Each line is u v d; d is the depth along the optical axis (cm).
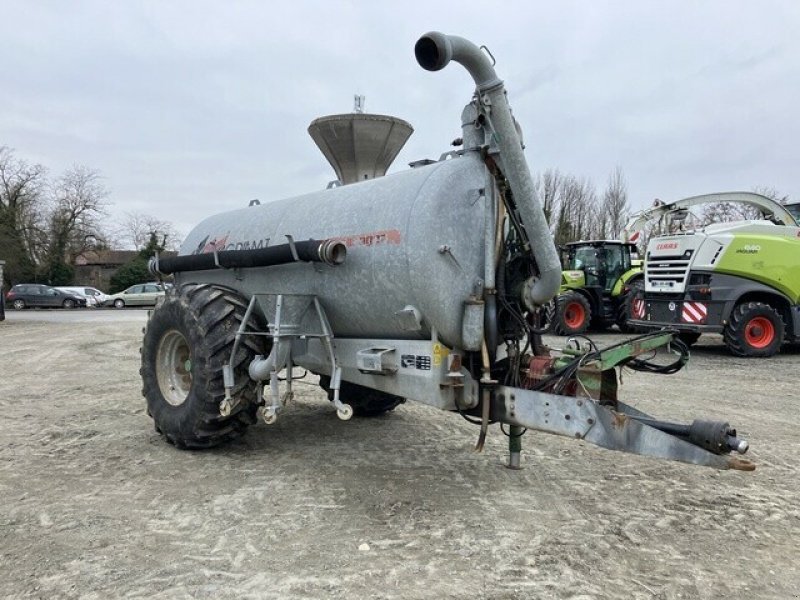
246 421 433
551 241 346
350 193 412
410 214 346
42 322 2069
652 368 374
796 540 310
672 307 1081
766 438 505
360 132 514
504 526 318
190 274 541
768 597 254
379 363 362
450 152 378
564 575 267
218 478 388
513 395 334
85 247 4841
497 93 318
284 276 431
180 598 243
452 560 279
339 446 463
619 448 291
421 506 344
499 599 246
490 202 349
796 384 771
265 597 245
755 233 1074
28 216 4225
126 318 2311
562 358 354
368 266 368
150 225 6191
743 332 1027
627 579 266
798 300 1064
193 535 302
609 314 1502
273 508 338
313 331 416
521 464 423
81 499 350
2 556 278
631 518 333
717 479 400
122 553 282
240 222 505
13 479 384
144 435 492
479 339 341
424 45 297
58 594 246
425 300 340
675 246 1077
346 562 275
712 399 670
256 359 413
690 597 252
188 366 464
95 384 751
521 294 361
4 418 555
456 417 563
